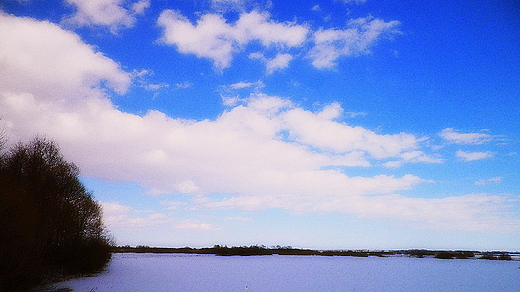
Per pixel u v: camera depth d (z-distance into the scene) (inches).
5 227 778.8
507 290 1243.8
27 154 1369.3
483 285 1380.4
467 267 2605.8
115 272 1594.5
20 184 1108.5
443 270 2214.6
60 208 1359.5
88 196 1718.8
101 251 1579.7
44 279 1047.6
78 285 1067.9
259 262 2824.8
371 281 1461.6
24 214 858.1
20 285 823.7
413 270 2176.4
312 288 1210.6
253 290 1127.6
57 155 1498.5
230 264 2456.9
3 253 765.3
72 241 1430.9
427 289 1238.9
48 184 1355.8
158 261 2642.7
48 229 1195.9
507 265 2930.6
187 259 3083.2
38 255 919.7
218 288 1141.7
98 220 1727.4
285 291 1125.1
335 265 2632.9
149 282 1227.9
